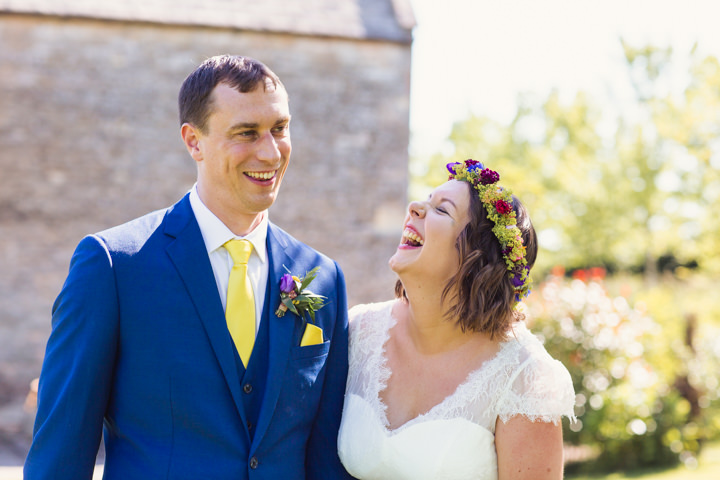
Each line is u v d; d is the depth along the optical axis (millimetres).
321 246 9922
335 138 10000
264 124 2461
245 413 2465
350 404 2830
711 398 9047
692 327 9664
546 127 20312
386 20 10250
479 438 2596
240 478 2387
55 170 9375
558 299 7742
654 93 15617
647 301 9594
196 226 2574
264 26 9703
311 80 9969
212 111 2449
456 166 2830
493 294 2691
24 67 9344
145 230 2545
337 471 2812
